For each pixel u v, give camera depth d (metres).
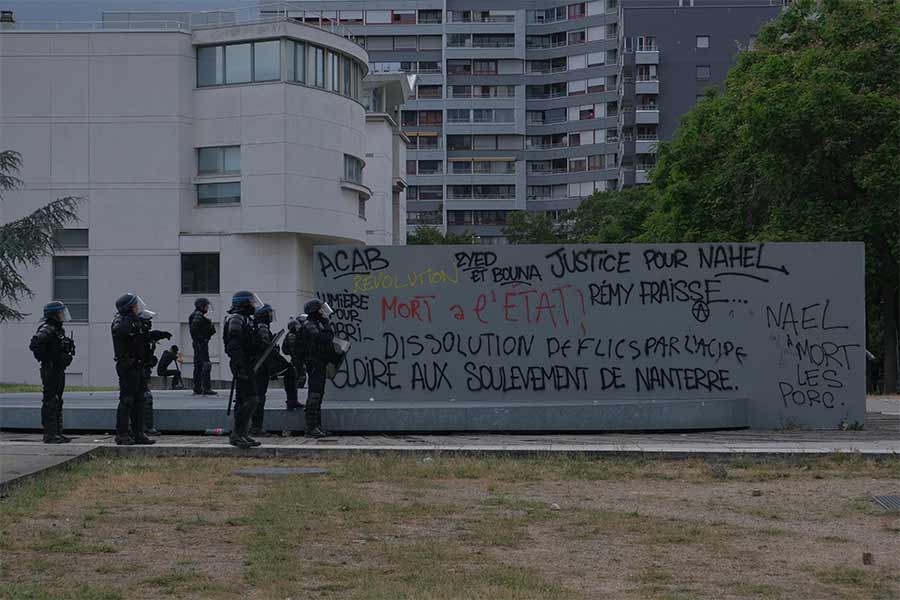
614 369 17.25
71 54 48.78
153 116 48.72
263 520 9.70
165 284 48.72
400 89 65.31
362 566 8.09
